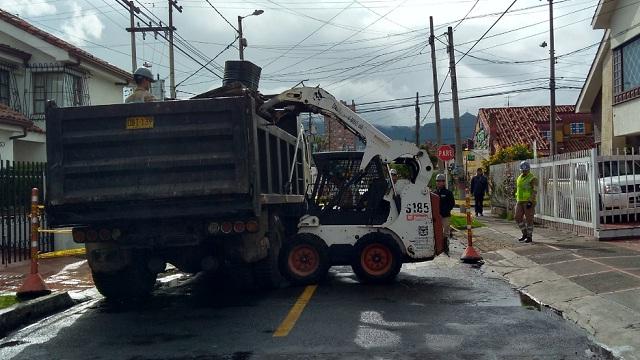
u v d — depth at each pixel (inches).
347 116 454.6
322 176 470.6
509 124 1888.5
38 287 377.7
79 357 264.5
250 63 501.4
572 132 1736.0
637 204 609.0
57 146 337.4
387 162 450.6
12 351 277.7
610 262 446.0
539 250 537.6
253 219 351.9
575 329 297.0
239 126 334.3
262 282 416.5
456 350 261.4
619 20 925.2
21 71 933.8
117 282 387.2
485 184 981.2
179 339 289.0
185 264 403.2
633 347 259.0
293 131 512.7
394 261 433.7
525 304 357.4
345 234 441.1
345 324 310.3
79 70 977.5
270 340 282.2
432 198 456.1
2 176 524.4
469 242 545.0
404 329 298.0
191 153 337.4
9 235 525.7
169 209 342.0
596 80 1058.1
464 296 382.9
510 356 252.7
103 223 352.5
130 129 338.0
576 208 639.1
